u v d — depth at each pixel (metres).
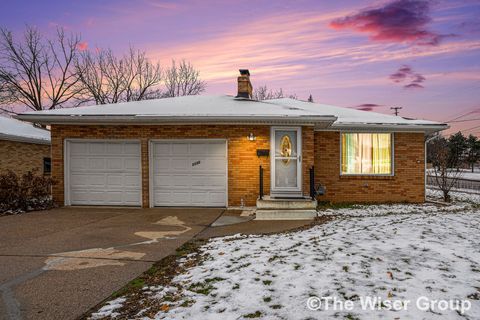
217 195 10.80
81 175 11.09
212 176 10.80
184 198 10.89
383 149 12.62
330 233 6.74
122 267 4.87
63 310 3.45
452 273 4.25
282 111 10.76
